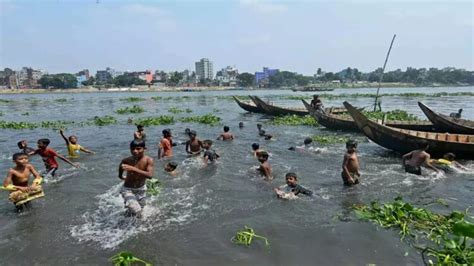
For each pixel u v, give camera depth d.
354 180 9.86
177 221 7.46
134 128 22.73
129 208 7.46
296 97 62.88
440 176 10.49
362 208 7.84
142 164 7.71
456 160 12.41
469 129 16.33
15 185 8.33
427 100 52.12
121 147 15.89
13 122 26.02
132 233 6.94
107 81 178.75
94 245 6.48
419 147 12.66
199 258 5.97
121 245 6.46
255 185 9.87
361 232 6.80
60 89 155.50
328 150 14.63
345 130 19.84
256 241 6.52
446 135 13.95
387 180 10.20
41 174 10.66
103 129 22.44
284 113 28.70
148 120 25.14
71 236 6.84
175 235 6.82
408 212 7.31
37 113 37.41
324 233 6.80
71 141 13.68
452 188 9.41
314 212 7.85
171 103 52.91
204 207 8.24
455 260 5.54
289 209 8.05
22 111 40.78
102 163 12.57
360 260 5.82
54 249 6.34
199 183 10.08
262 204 8.39
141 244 6.48
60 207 8.31
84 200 8.77
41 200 8.77
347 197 8.80
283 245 6.36
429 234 6.55
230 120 27.02
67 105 51.81
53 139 18.66
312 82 187.62
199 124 24.52
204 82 189.75
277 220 7.44
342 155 13.65
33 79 176.75
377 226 7.03
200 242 6.52
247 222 7.36
